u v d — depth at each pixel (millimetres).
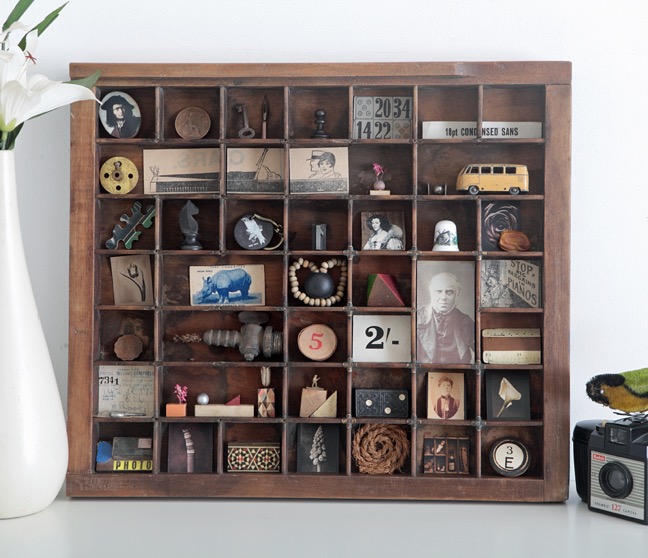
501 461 1559
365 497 1535
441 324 1586
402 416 1580
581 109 1664
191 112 1615
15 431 1382
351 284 1557
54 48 1677
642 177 1662
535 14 1666
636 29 1662
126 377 1600
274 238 1632
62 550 1267
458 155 1619
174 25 1683
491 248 1591
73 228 1562
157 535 1344
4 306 1404
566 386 1533
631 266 1662
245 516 1453
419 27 1674
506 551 1272
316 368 1624
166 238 1629
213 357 1630
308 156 1593
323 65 1549
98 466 1571
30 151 1685
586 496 1512
